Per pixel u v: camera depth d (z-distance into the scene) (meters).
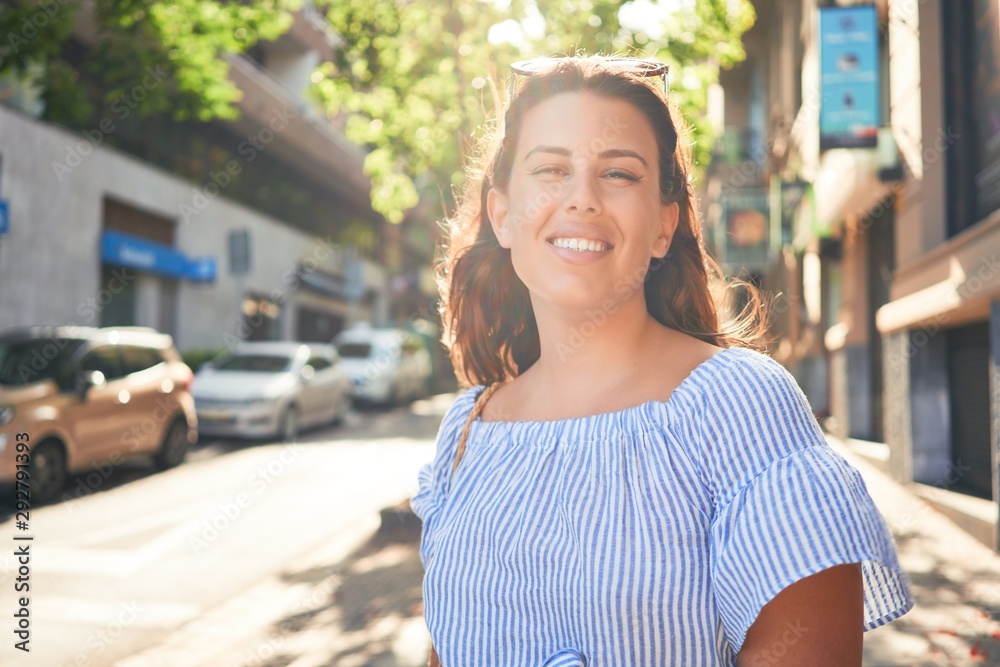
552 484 1.00
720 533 0.88
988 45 7.11
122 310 18.31
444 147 9.40
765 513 0.84
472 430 1.19
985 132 7.22
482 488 1.07
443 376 32.31
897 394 8.92
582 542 0.95
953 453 8.29
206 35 9.95
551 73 1.08
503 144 1.15
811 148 13.86
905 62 8.76
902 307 8.55
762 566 0.83
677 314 1.27
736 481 0.90
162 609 5.10
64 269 15.62
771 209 19.27
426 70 9.63
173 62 10.01
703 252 1.27
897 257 9.48
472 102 9.16
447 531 1.09
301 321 29.80
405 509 7.24
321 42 27.16
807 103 14.26
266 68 27.00
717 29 8.71
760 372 0.94
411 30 9.61
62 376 9.23
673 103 1.17
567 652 0.93
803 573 0.80
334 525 7.60
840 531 0.82
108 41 9.93
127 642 4.48
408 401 23.61
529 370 1.23
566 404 1.09
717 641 0.91
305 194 29.48
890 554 0.84
